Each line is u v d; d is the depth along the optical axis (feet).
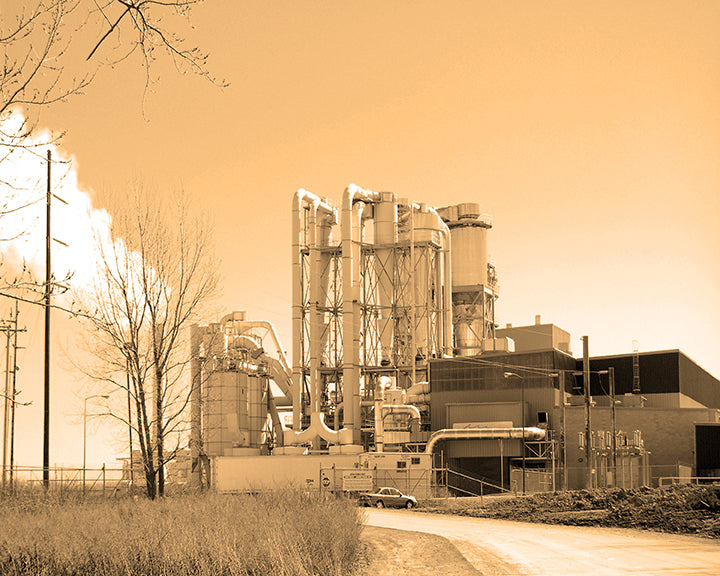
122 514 109.60
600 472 304.30
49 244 105.19
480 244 445.78
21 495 128.98
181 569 78.59
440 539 130.00
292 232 374.63
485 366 343.67
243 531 86.07
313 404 361.51
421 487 288.30
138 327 130.00
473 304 437.99
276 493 132.98
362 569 91.15
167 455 134.92
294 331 367.04
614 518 164.66
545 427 325.42
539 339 434.30
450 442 320.50
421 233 389.19
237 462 302.86
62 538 86.74
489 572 88.22
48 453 138.72
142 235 131.34
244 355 359.05
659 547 115.24
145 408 131.13
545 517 177.58
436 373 351.67
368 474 283.79
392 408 325.21
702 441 311.27
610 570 88.58
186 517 97.55
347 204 365.40
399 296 380.58
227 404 344.08
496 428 312.91
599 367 377.71
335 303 377.09
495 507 213.05
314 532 91.81
